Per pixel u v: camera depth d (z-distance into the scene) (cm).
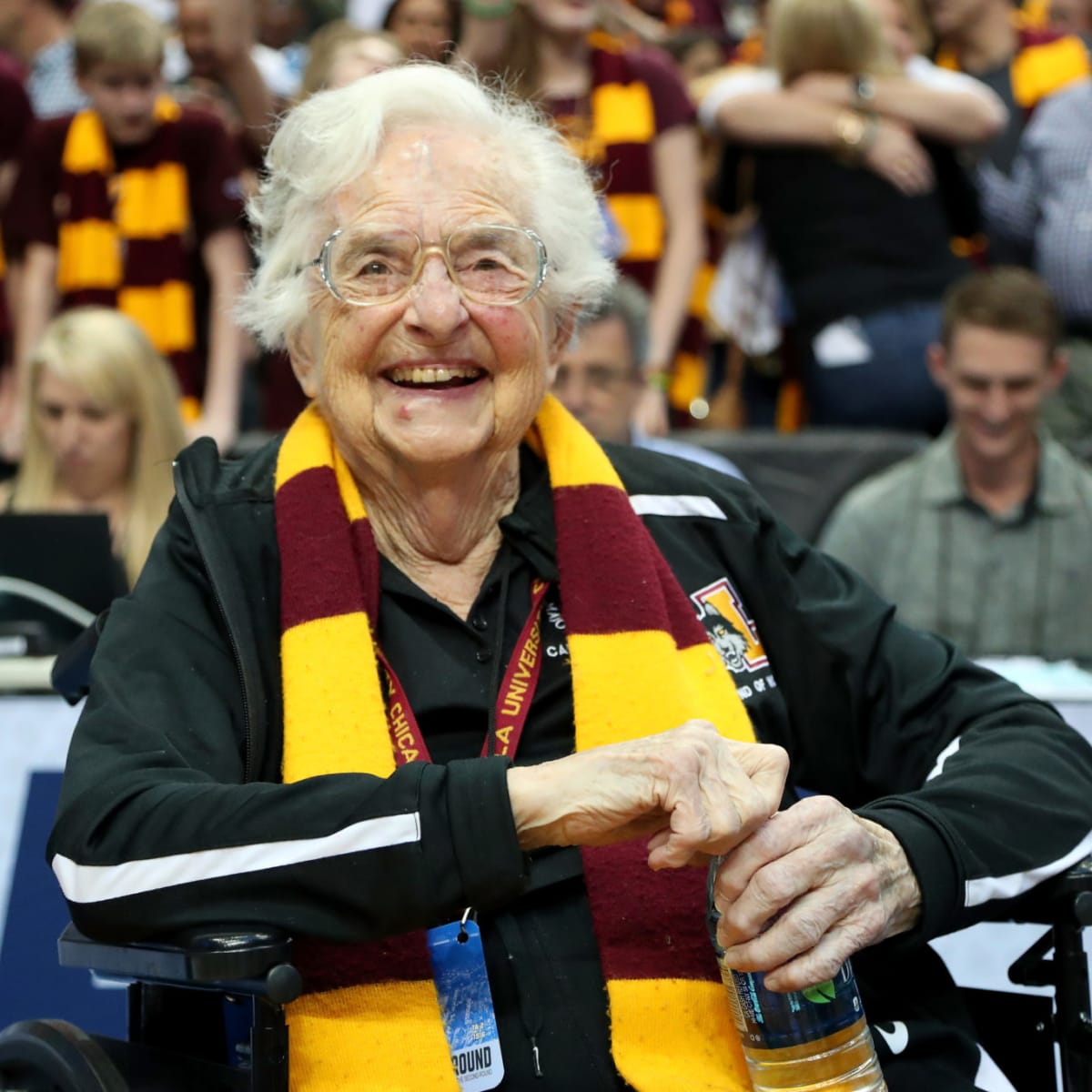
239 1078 165
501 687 189
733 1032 175
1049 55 474
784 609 203
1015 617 335
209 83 470
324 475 192
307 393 203
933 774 192
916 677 199
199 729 176
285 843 157
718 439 377
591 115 421
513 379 191
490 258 189
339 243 188
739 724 191
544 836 162
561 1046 175
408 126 192
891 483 347
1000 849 176
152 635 180
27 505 333
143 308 435
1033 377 327
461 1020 173
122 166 438
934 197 421
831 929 165
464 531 197
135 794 162
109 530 279
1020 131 471
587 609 190
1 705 252
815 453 377
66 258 439
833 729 202
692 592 201
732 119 429
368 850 157
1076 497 336
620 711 184
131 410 328
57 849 165
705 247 463
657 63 431
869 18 421
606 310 338
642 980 175
